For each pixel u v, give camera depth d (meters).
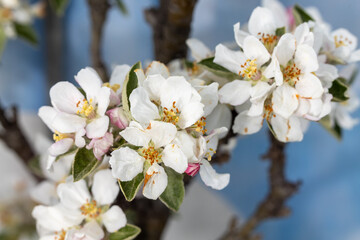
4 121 0.71
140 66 0.46
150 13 0.65
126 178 0.45
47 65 1.28
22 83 1.27
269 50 0.49
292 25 0.55
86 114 0.46
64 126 0.46
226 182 0.46
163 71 0.47
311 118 0.47
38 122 1.25
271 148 0.59
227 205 0.98
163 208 0.62
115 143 0.46
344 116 0.58
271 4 0.55
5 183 0.82
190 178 0.49
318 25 0.50
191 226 0.99
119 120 0.45
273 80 0.48
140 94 0.44
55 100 0.47
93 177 0.52
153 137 0.44
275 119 0.48
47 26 1.24
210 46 0.90
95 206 0.51
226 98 0.48
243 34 0.49
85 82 0.47
